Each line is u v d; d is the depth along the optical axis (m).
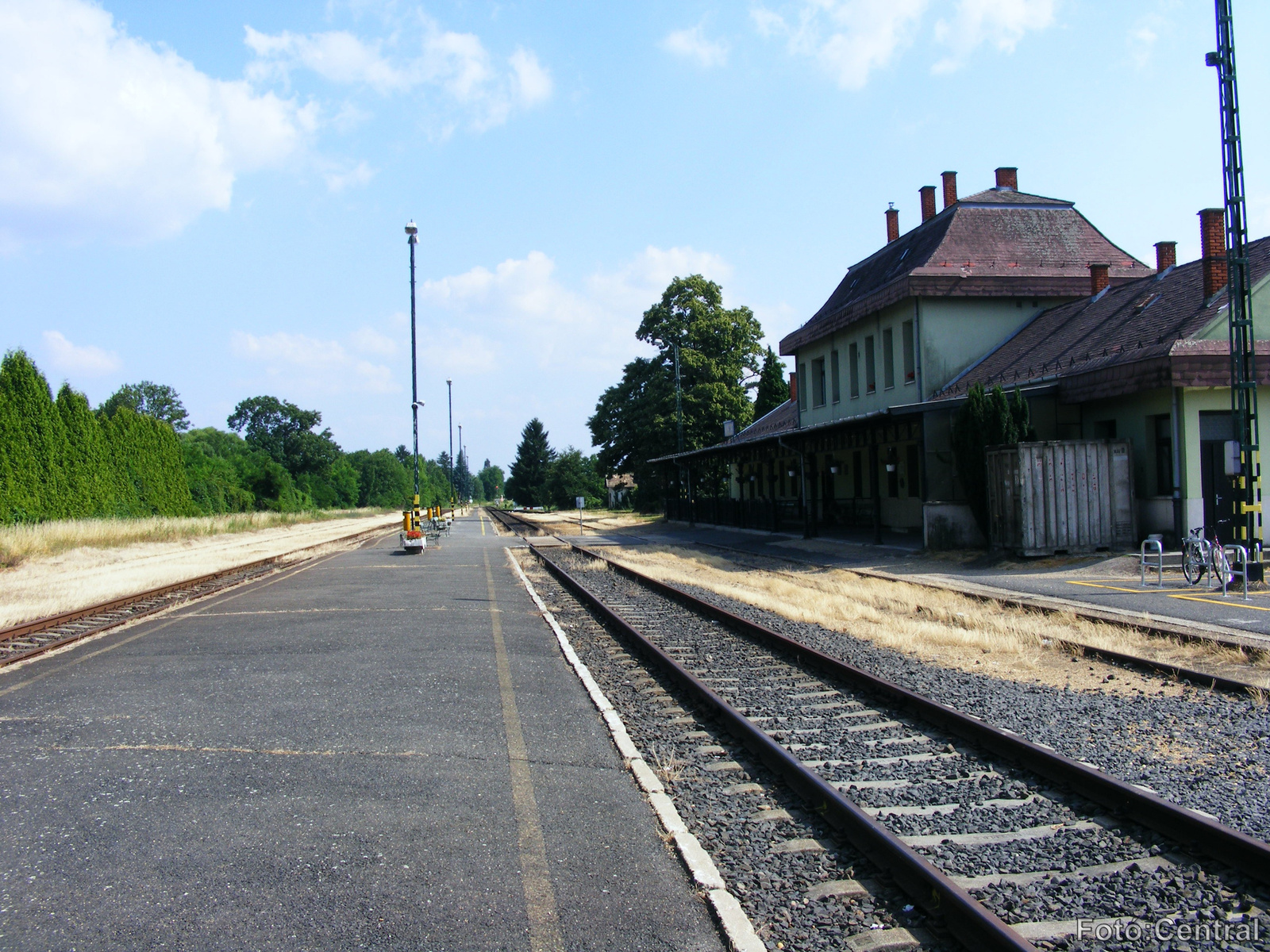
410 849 4.39
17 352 32.59
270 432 109.38
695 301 55.25
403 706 7.25
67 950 3.42
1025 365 22.58
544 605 14.25
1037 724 6.64
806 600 14.09
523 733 6.51
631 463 61.06
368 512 98.38
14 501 30.72
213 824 4.70
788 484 40.16
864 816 4.38
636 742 6.34
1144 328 19.42
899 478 28.73
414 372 27.52
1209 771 5.54
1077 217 28.81
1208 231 19.27
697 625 12.02
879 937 3.55
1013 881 4.05
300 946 3.46
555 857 4.31
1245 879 3.99
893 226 35.75
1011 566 17.45
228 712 7.05
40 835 4.56
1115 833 4.58
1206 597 12.67
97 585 17.64
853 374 31.17
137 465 43.34
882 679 8.07
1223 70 14.44
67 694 7.80
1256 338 17.94
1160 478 18.16
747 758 5.94
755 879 4.05
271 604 14.25
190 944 3.47
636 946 3.47
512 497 124.56
